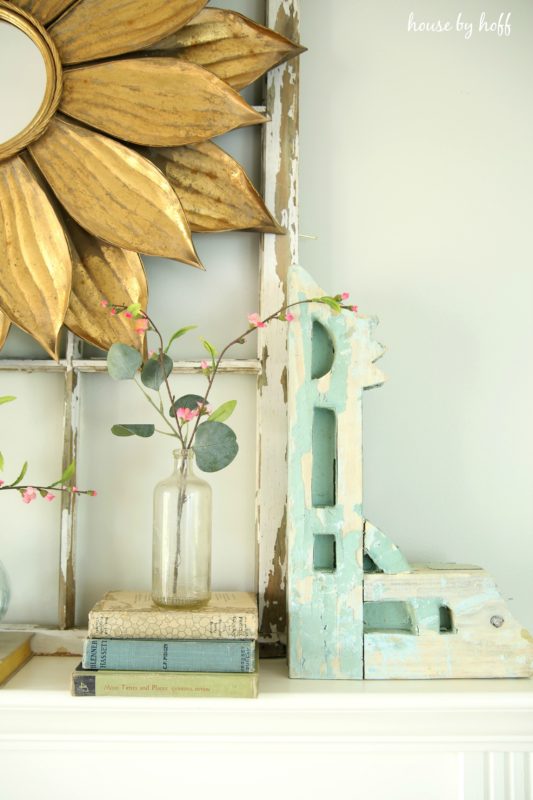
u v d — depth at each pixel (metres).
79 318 1.03
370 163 1.11
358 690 0.88
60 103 1.02
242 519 1.06
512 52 1.13
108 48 1.02
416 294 1.09
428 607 0.94
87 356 1.08
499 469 1.08
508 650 0.93
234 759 0.92
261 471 1.03
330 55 1.12
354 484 0.95
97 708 0.85
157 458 1.06
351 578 0.94
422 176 1.11
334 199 1.10
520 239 1.11
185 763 0.92
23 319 1.00
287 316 0.95
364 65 1.12
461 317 1.10
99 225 1.02
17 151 1.01
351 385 0.96
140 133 1.03
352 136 1.11
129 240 1.02
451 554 1.07
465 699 0.86
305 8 1.12
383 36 1.12
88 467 1.06
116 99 1.03
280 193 1.07
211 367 0.98
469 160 1.11
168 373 0.95
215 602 0.93
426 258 1.10
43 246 1.02
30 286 1.01
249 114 1.02
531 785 0.90
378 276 1.09
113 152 1.02
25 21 1.00
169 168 1.05
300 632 0.93
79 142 1.02
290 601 0.93
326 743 0.88
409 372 1.09
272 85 1.08
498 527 1.07
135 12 1.02
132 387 1.07
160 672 0.85
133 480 1.06
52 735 0.87
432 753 0.92
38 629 1.01
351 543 0.94
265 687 0.89
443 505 1.07
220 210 1.04
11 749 0.88
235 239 1.09
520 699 0.86
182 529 0.90
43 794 0.91
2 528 1.05
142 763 0.92
